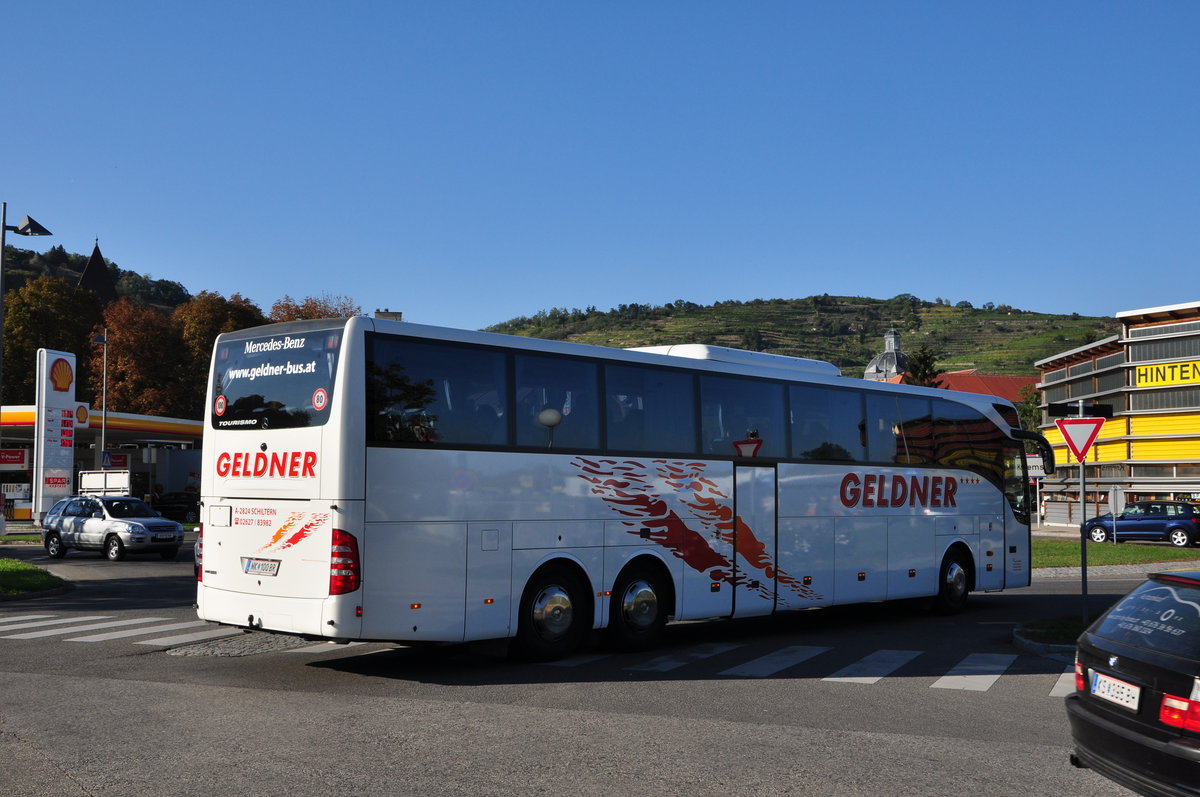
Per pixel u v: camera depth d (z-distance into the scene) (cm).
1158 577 638
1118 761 566
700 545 1324
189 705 902
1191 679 536
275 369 1076
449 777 665
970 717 870
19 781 653
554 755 725
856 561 1548
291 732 795
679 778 667
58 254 18950
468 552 1080
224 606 1080
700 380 1351
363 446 1016
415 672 1094
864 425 1592
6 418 5522
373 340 1039
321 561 1005
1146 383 5425
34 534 4375
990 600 2005
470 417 1100
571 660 1184
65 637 1374
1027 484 1905
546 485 1159
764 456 1423
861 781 664
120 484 4397
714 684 1026
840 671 1115
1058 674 1100
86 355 7688
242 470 1081
